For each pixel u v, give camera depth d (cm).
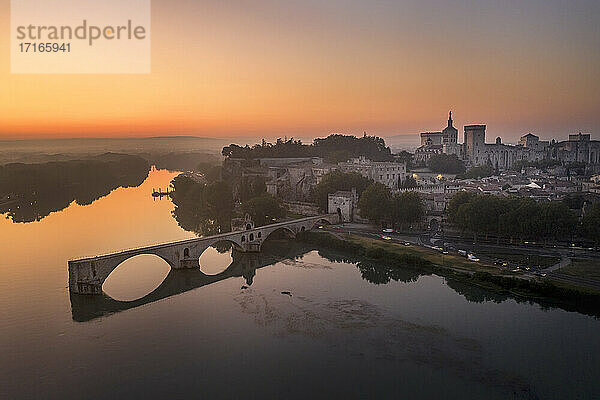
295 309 15850
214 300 16700
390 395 10750
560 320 14762
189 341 13375
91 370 11775
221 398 10625
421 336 13688
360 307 16000
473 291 17450
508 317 15038
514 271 18462
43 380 11300
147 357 12456
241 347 13050
